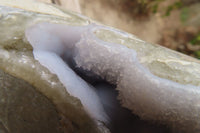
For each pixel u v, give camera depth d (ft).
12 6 0.75
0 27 0.67
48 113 0.62
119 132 0.64
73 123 0.63
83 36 0.69
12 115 0.63
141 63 0.66
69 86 0.64
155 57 0.67
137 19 1.62
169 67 0.66
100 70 0.67
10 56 0.64
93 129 0.63
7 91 0.63
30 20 0.70
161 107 0.63
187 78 0.65
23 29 0.68
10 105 0.62
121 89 0.65
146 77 0.64
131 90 0.65
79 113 0.63
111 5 1.66
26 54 0.65
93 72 0.67
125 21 1.64
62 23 0.71
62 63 0.67
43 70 0.64
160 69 0.65
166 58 0.68
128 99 0.65
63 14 0.77
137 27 1.62
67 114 0.63
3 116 0.63
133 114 0.64
